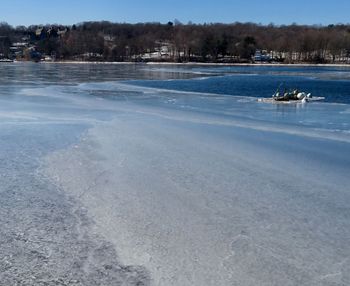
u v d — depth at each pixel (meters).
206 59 165.88
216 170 16.42
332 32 163.62
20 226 11.53
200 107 35.50
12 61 186.50
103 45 183.88
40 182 14.96
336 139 22.38
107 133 22.83
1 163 17.12
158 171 16.19
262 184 14.85
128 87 55.94
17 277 9.15
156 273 9.29
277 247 10.42
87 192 14.05
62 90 49.91
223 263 9.70
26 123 25.91
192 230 11.30
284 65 147.38
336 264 9.70
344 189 14.47
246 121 28.17
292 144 21.06
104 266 9.56
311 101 41.34
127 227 11.48
